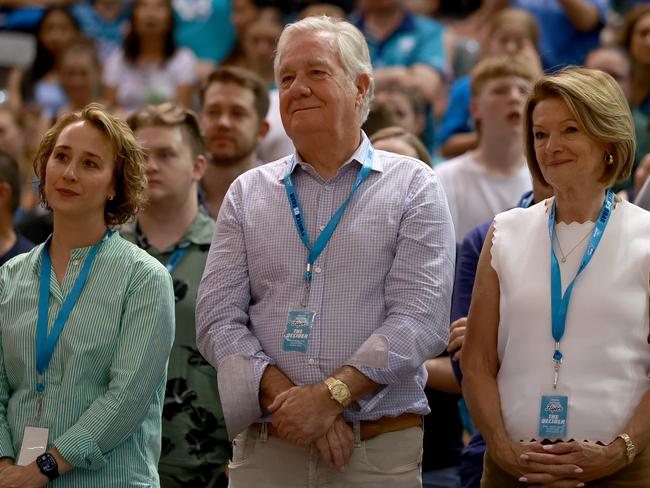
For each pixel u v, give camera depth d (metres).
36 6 20.77
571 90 7.12
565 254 7.26
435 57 16.55
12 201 10.20
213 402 9.05
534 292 7.20
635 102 14.12
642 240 7.18
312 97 7.46
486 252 7.50
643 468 7.05
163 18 17.52
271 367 7.25
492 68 11.48
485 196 11.45
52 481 7.25
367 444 7.28
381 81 13.62
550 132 7.21
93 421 7.21
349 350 7.21
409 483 7.40
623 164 7.23
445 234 7.50
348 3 19.16
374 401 7.19
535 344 7.15
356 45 7.65
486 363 7.41
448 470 9.50
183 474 8.96
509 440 7.13
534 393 7.10
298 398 6.99
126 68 17.56
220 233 7.74
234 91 10.80
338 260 7.36
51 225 11.71
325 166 7.62
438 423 9.47
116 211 7.83
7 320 7.52
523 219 7.48
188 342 9.09
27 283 7.57
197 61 18.28
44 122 16.36
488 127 11.44
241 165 10.84
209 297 7.54
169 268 9.30
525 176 11.53
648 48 14.08
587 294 7.11
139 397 7.33
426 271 7.33
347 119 7.55
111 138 7.66
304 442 6.98
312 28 7.61
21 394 7.39
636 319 7.05
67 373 7.33
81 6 20.02
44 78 18.56
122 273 7.52
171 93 17.42
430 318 7.25
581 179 7.21
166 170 9.38
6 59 17.97
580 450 6.86
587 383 7.02
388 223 7.41
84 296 7.46
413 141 9.88
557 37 16.95
